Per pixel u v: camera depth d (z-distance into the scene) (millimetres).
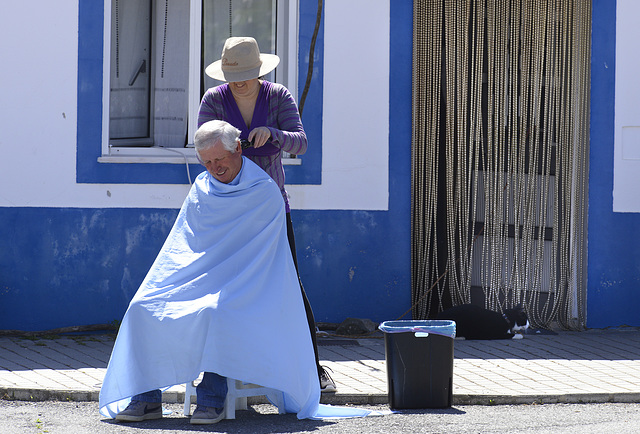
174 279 10492
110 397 10258
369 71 17422
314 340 11758
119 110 17359
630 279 18328
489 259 18000
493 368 13828
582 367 14055
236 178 10578
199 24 17406
